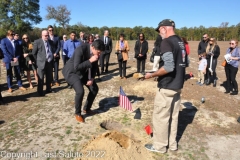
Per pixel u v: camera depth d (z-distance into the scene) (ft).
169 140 11.80
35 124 14.78
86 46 14.28
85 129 14.05
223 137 13.34
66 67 14.69
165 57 9.71
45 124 14.76
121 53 27.45
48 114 16.51
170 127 11.58
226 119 15.97
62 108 17.72
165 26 10.39
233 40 21.02
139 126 14.55
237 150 11.96
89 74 14.99
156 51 26.55
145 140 12.76
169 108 10.80
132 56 56.85
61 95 21.25
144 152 11.42
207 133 13.80
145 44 29.09
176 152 11.62
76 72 14.44
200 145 12.37
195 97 20.81
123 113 16.70
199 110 17.57
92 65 14.69
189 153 11.54
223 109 17.88
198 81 26.04
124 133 13.62
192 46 108.27
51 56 21.17
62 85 25.09
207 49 24.86
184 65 10.36
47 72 21.30
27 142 12.43
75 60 13.69
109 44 32.42
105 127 15.16
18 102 19.26
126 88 23.65
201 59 25.90
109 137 12.43
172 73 10.21
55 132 13.61
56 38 24.36
